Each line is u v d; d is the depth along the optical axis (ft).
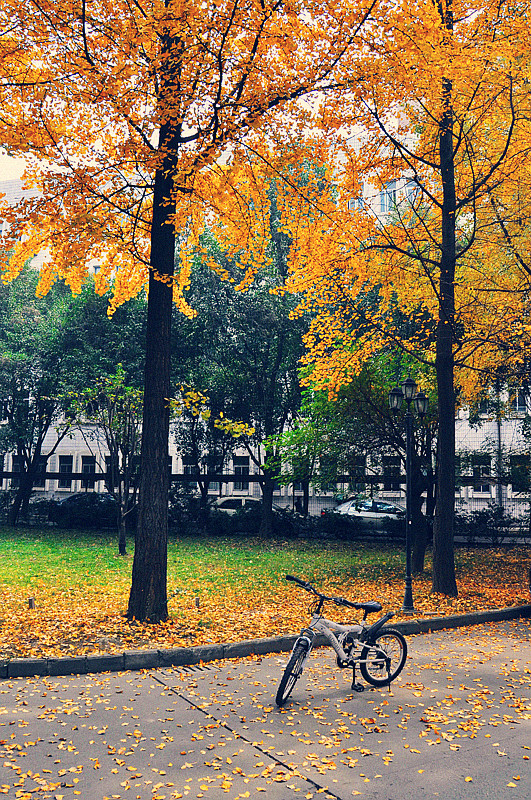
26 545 70.33
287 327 80.23
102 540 76.38
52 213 30.01
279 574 52.80
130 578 48.52
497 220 43.16
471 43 34.37
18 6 26.16
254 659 27.66
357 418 55.21
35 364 91.50
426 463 57.67
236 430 34.22
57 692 22.48
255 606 38.42
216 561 60.54
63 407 88.74
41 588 43.83
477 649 30.25
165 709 20.86
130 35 26.58
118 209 32.22
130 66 27.32
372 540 79.77
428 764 16.89
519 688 23.81
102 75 27.17
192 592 43.50
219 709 20.94
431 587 46.37
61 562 57.31
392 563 60.44
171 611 35.17
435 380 54.44
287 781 15.83
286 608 37.96
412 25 29.19
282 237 77.61
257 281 80.74
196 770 16.34
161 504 32.81
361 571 55.21
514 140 40.04
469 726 19.54
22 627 30.71
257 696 22.38
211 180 33.12
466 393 53.42
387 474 61.11
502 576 53.52
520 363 51.16
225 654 27.63
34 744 17.72
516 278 47.24
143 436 33.06
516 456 78.18
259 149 31.91
